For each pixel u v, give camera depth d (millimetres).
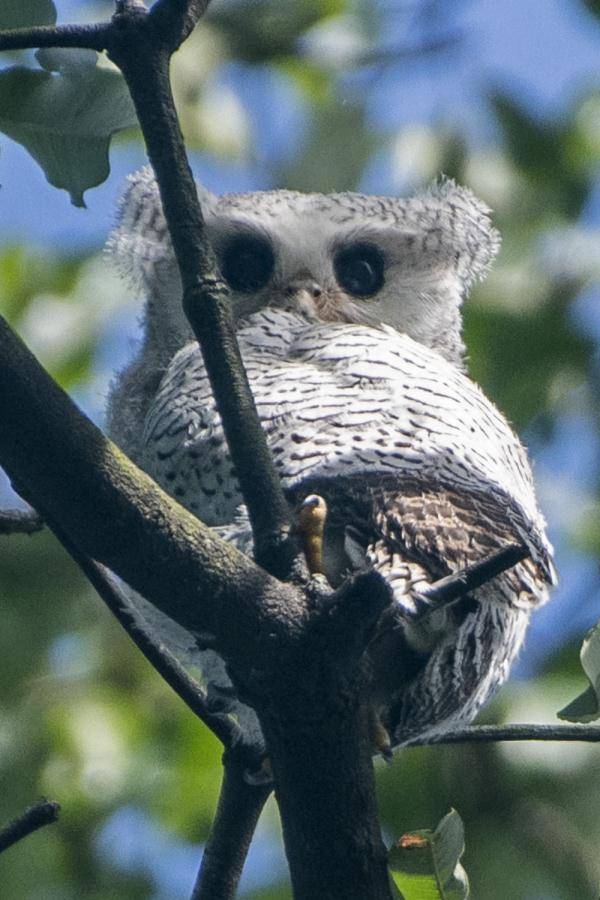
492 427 7617
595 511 12828
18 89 5930
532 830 11055
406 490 6551
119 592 6922
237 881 6820
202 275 5832
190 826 12297
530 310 13523
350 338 7875
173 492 7387
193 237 5871
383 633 6242
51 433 5172
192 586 5332
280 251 10227
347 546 6328
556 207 13898
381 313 10406
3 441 5172
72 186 6074
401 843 5625
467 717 7781
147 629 7035
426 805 11172
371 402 7172
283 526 5594
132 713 12680
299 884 5617
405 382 7359
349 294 10398
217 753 12422
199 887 6812
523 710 11266
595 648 5637
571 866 10953
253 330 8258
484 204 11023
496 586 6738
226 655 5426
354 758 5500
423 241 10617
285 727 5457
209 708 6953
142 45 5922
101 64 6234
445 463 6855
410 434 6988
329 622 5316
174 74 14469
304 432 6941
